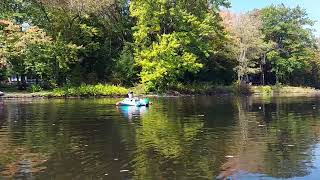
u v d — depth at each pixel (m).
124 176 14.38
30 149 19.00
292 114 33.16
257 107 40.41
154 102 48.03
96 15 67.94
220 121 28.50
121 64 67.56
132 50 68.31
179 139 21.23
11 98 55.03
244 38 76.94
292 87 87.25
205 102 48.06
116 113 34.47
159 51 63.34
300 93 76.38
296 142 20.12
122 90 60.62
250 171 14.86
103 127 25.92
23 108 39.62
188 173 14.66
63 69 63.31
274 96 63.78
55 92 57.59
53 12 64.50
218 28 71.12
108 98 56.44
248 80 90.69
